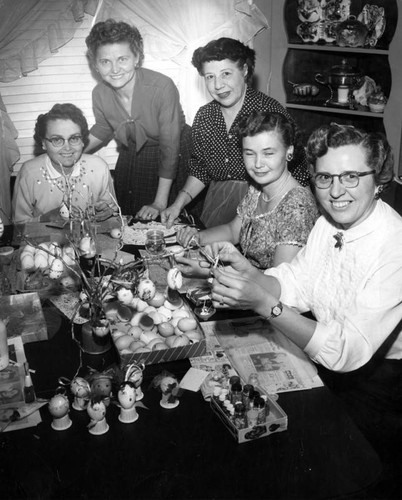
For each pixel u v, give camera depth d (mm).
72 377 1677
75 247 1997
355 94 3850
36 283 2145
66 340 1857
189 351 1706
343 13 3777
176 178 3561
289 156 2229
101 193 2967
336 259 1813
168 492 1283
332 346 1583
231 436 1437
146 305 1884
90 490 1294
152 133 3324
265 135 2131
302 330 1599
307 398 1562
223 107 2830
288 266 1975
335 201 1649
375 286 1660
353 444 1406
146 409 1540
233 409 1470
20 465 1368
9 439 1448
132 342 1736
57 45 3555
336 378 1867
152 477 1324
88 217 2307
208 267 1982
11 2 3402
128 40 3090
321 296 1866
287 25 3924
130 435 1454
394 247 1678
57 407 1449
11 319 1918
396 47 3521
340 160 1595
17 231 2596
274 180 2234
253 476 1320
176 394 1534
